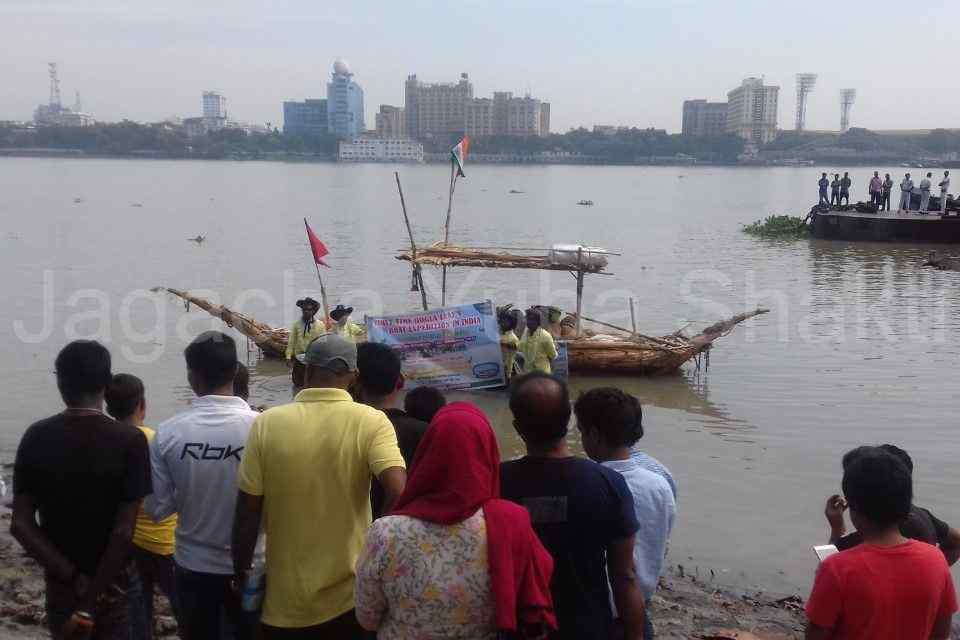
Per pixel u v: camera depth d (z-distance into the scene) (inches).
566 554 161.9
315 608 176.2
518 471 165.6
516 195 3848.4
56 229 1926.7
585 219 2459.4
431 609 144.8
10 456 486.9
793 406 613.6
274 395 641.6
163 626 274.1
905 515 157.2
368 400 211.2
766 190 4569.4
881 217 1653.5
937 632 159.6
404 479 173.6
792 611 317.7
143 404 237.8
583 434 196.1
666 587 337.7
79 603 175.3
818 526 402.3
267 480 176.4
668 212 2783.0
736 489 450.0
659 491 188.5
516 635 147.2
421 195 3713.1
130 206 2743.6
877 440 534.3
